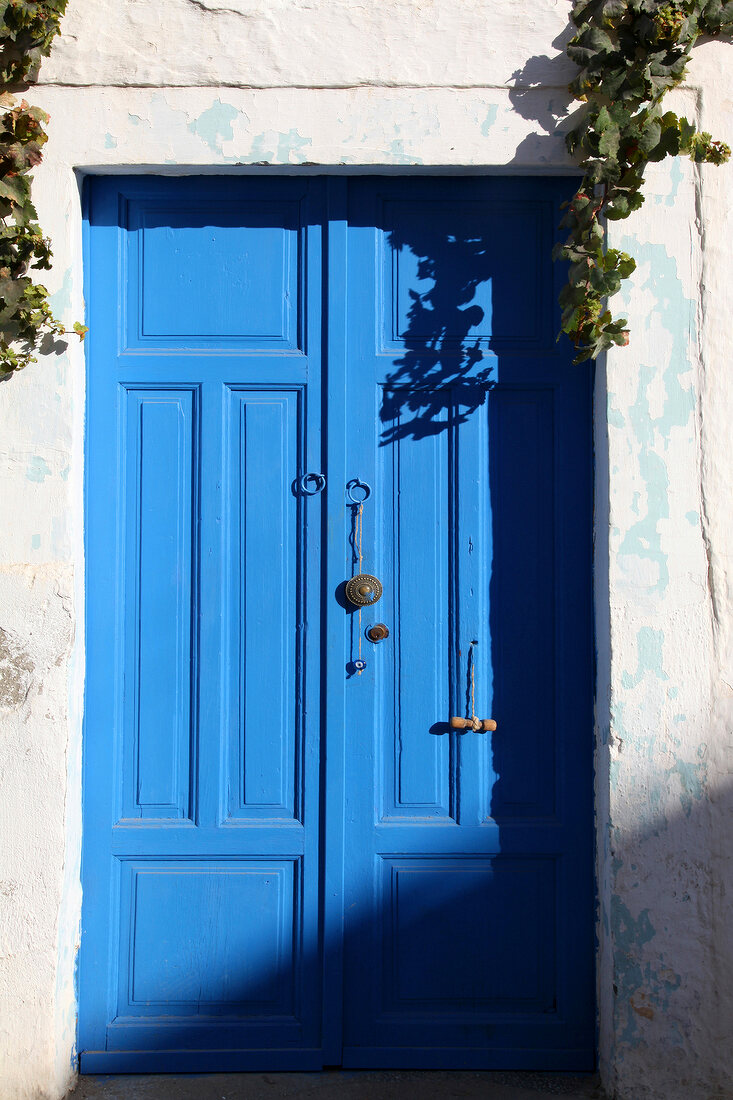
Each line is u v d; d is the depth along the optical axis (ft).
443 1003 9.57
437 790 9.64
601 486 9.40
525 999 9.57
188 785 9.59
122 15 9.16
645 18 8.80
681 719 9.12
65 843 9.00
